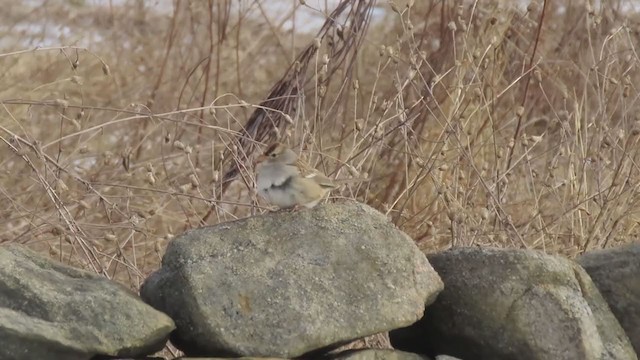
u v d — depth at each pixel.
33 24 16.88
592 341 8.02
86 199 12.08
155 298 7.67
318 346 7.45
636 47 15.25
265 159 8.17
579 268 8.41
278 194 8.12
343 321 7.54
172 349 8.93
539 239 10.88
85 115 14.80
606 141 11.28
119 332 7.20
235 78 16.30
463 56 12.74
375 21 16.41
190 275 7.55
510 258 8.20
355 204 8.12
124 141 14.31
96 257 9.82
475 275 8.20
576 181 11.58
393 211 11.70
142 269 11.18
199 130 14.31
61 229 9.97
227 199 12.53
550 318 8.02
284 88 12.88
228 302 7.48
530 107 14.67
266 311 7.48
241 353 7.39
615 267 8.58
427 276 7.90
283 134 12.62
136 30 17.16
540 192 11.75
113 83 15.69
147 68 16.12
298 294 7.55
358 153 10.91
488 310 8.11
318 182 8.23
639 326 8.45
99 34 16.94
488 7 14.65
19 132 13.74
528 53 14.81
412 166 12.46
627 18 15.24
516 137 12.29
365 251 7.81
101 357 7.26
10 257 7.54
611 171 12.01
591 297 8.34
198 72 16.03
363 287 7.68
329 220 7.94
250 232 7.84
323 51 15.63
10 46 16.12
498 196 11.02
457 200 11.06
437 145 11.83
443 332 8.30
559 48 15.64
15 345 7.00
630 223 11.40
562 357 7.98
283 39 17.16
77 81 12.34
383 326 7.61
